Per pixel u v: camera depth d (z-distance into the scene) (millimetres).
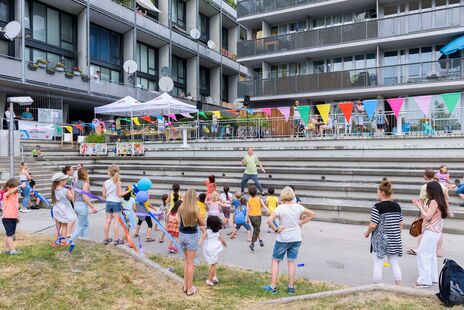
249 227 9055
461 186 9914
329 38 24688
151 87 32375
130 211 8867
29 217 11117
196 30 35156
